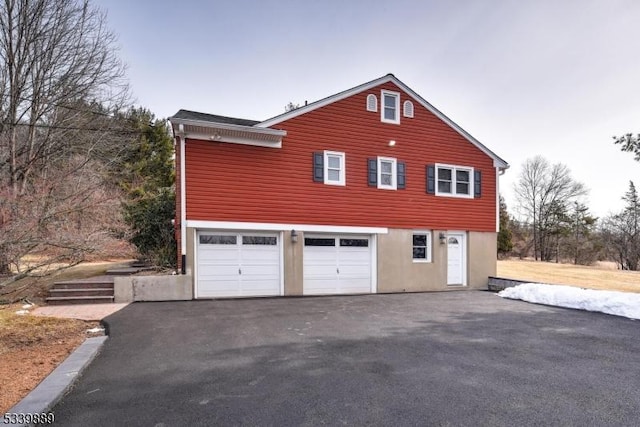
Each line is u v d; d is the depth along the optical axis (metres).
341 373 4.43
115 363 4.75
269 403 3.55
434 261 13.92
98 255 7.73
